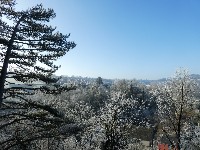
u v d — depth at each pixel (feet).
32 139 37.63
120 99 84.02
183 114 75.41
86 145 98.73
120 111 81.56
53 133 38.19
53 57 42.14
